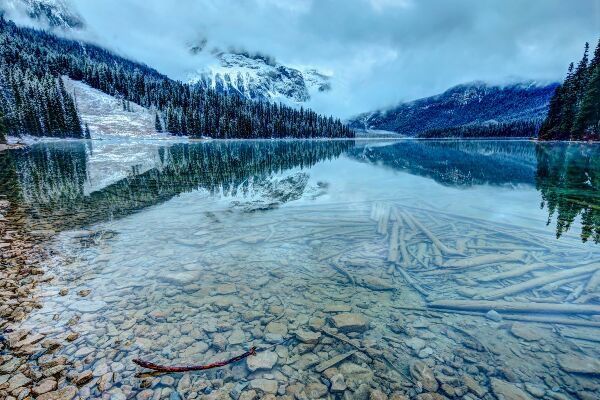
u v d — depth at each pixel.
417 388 4.50
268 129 144.12
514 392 4.41
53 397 4.23
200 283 7.54
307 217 13.21
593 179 24.42
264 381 4.62
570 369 4.81
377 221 12.48
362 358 5.09
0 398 4.18
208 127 127.25
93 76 157.12
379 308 6.54
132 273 7.98
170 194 18.23
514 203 15.94
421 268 8.34
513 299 6.75
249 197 17.50
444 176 26.75
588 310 6.14
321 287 7.42
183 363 4.91
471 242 10.08
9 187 19.66
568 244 9.81
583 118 66.56
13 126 71.88
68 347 5.18
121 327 5.75
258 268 8.45
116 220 12.76
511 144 98.75
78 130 98.75
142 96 154.12
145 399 4.27
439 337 5.60
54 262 8.54
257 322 6.00
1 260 8.45
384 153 61.41
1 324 5.71
